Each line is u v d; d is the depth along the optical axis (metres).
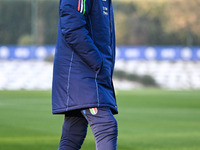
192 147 19.30
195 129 26.80
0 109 43.31
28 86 107.44
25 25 128.38
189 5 137.12
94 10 9.89
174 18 137.38
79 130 10.80
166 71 111.19
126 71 110.75
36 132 24.78
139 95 69.75
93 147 18.83
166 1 138.25
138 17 138.88
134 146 19.52
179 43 136.25
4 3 127.81
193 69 111.38
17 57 111.25
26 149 18.44
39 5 129.00
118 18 138.38
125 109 43.69
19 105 48.84
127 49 111.69
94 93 9.57
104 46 10.04
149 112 40.25
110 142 9.56
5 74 108.44
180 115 37.22
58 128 26.91
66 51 9.80
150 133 24.64
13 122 30.58
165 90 91.69
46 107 46.00
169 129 26.75
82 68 9.66
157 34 137.50
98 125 9.65
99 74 9.69
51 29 129.38
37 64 111.06
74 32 9.30
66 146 10.77
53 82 10.07
